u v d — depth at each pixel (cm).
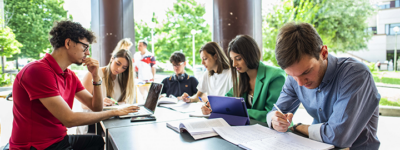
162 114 166
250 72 165
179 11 1215
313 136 100
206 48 213
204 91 238
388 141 282
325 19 603
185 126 113
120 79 242
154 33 1205
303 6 617
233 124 127
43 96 118
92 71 169
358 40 586
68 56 136
